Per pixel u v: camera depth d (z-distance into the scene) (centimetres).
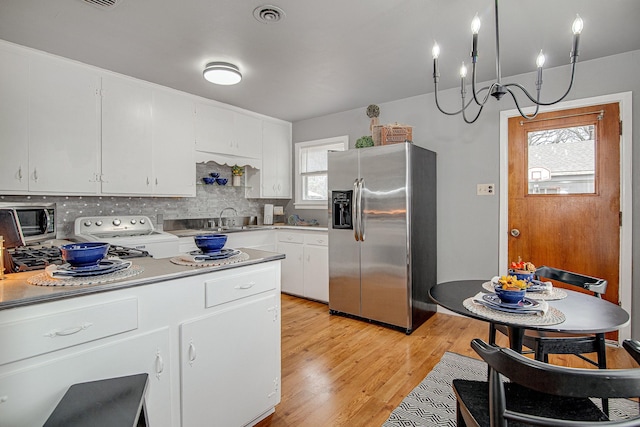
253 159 432
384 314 314
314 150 468
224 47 250
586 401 118
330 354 257
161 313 133
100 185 292
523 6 196
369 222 321
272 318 178
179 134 349
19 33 229
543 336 171
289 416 181
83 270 126
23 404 99
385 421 178
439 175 350
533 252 301
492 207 321
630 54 258
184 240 337
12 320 98
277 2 193
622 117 262
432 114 354
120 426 87
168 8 199
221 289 153
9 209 138
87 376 113
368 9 200
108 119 296
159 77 312
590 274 276
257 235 411
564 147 286
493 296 158
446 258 347
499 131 315
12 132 246
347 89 343
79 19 211
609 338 270
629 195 259
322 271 388
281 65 282
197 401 145
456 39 238
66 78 271
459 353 256
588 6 196
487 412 114
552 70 289
